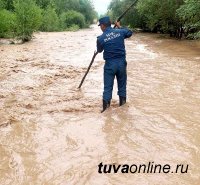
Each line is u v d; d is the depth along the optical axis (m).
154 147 4.80
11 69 10.39
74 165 4.33
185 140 5.02
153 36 24.53
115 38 6.30
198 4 13.32
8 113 6.27
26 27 20.52
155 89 7.82
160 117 5.99
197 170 4.18
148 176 4.05
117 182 3.93
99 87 8.04
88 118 5.98
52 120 5.91
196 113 6.17
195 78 8.90
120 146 4.85
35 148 4.84
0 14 22.23
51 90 7.84
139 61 11.84
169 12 20.28
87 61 11.94
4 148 4.86
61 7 53.16
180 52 14.20
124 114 6.16
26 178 4.07
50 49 15.99
